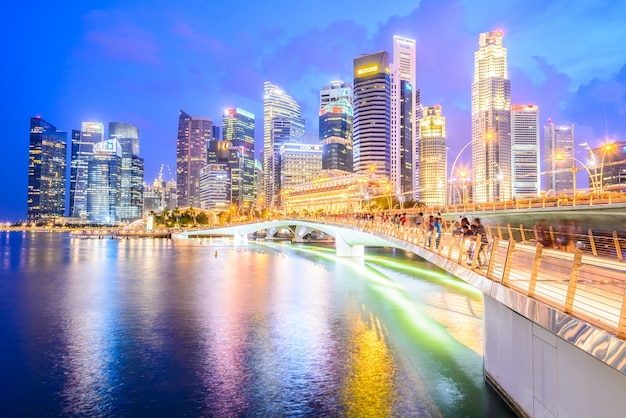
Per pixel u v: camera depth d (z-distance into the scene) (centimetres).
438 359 2697
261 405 2133
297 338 3238
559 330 1326
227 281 6331
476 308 4200
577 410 1322
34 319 3938
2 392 2309
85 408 2128
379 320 3756
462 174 12419
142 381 2442
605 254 2781
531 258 2630
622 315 1073
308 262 8975
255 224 16000
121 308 4412
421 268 7650
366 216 9306
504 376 1911
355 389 2286
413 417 1964
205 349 3003
